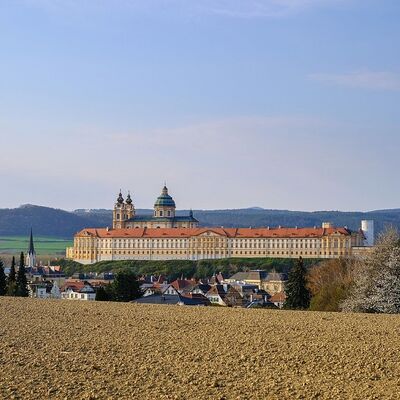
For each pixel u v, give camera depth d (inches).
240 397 2031.3
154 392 2086.6
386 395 2046.0
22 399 2003.0
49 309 4345.5
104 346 2817.4
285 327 3420.3
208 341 2950.3
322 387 2139.5
